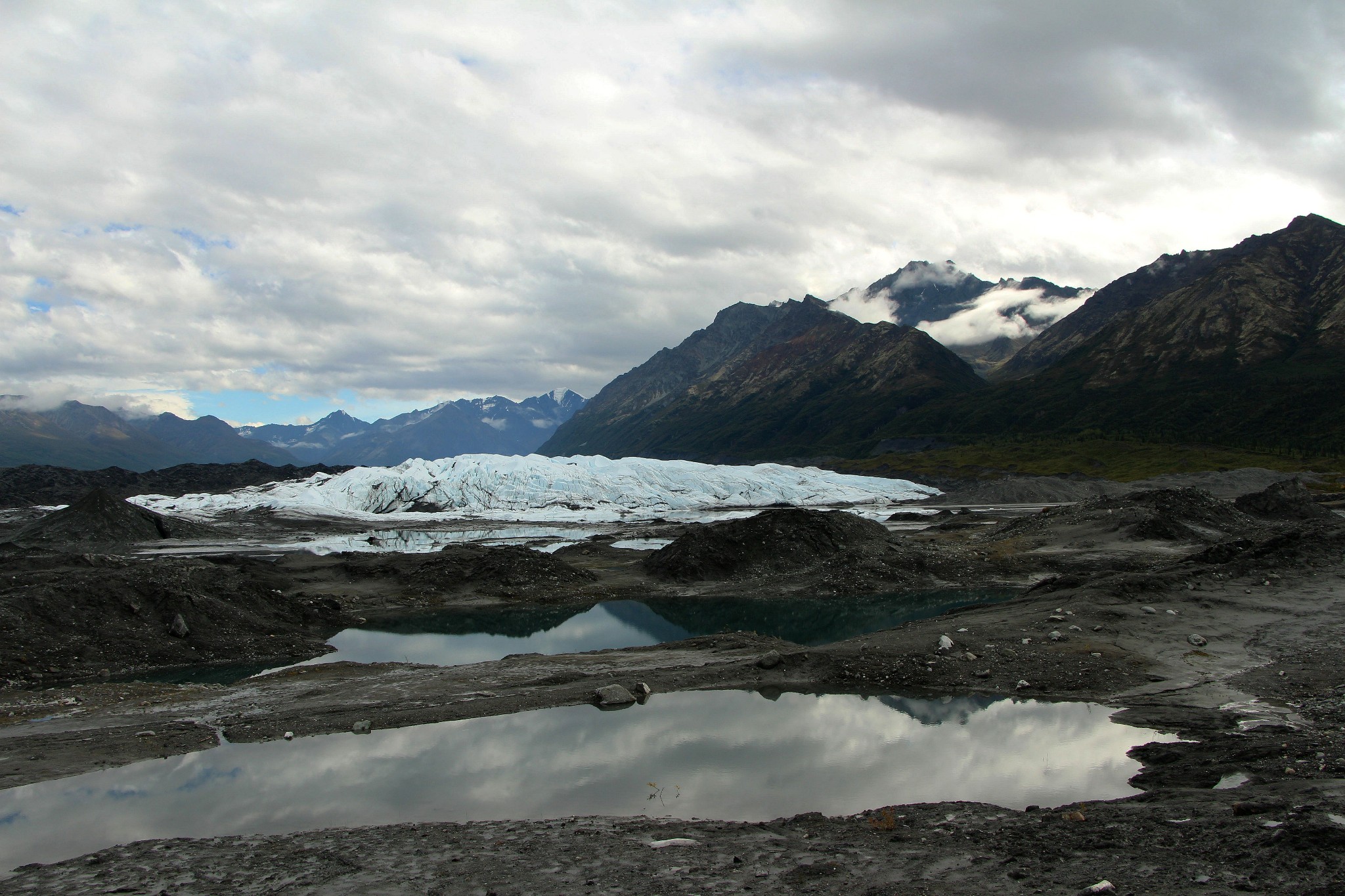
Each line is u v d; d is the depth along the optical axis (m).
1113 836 15.93
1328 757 21.16
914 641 38.78
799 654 39.25
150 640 47.31
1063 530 83.94
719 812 21.45
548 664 42.16
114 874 16.80
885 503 173.50
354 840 18.97
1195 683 31.84
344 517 151.50
